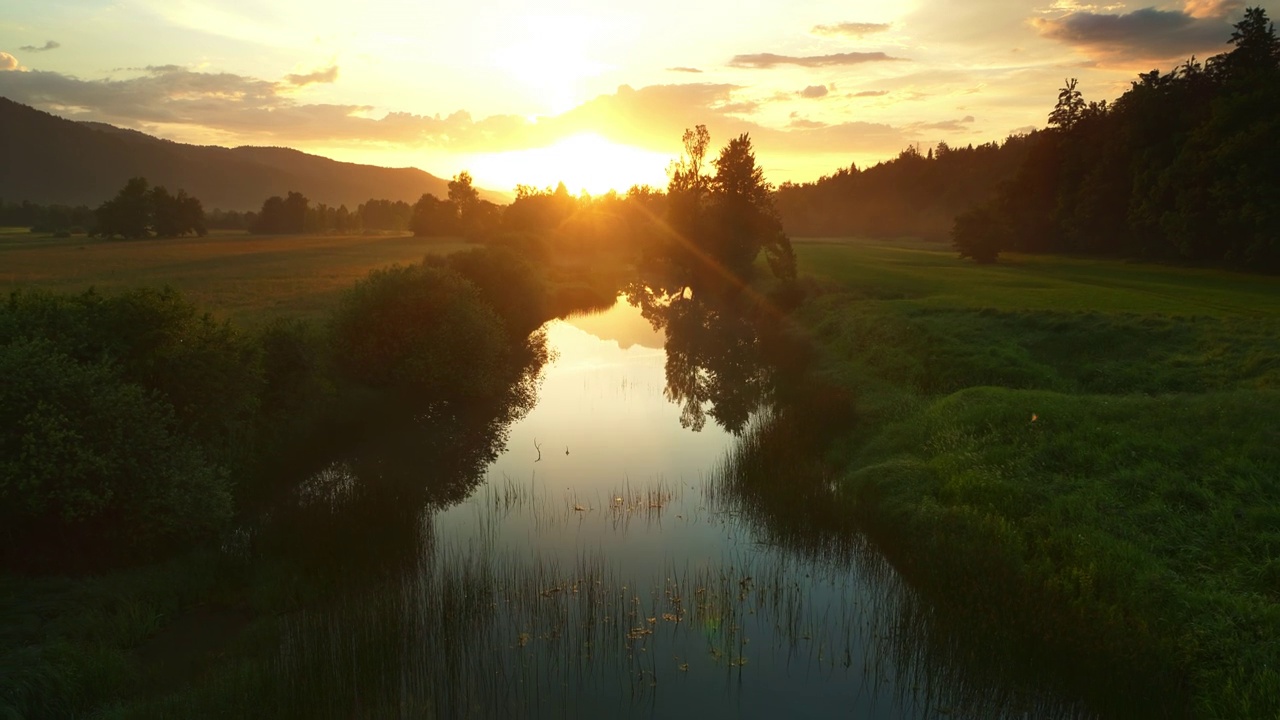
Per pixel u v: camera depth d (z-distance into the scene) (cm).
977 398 2009
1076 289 4484
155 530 1302
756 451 1992
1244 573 1066
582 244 12075
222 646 1095
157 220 14325
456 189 16225
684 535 1559
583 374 3409
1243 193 5284
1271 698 830
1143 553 1157
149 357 1538
